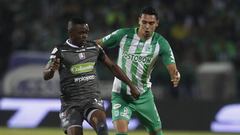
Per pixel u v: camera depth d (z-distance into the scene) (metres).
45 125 50.16
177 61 58.81
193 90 57.16
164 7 61.62
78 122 24.28
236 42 61.62
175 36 60.50
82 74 24.75
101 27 61.06
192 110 49.09
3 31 63.00
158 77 57.88
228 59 60.41
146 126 28.22
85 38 24.77
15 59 58.34
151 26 26.47
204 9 62.59
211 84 54.53
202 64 58.41
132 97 27.12
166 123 49.16
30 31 62.72
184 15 61.94
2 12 63.94
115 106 27.28
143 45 27.05
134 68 27.14
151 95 27.80
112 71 25.62
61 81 24.92
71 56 24.69
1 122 50.62
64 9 61.94
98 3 62.38
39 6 63.88
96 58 25.11
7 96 51.22
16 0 64.19
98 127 23.56
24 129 49.47
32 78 55.94
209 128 48.75
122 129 26.53
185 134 47.28
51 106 50.53
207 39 61.12
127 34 27.27
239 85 57.75
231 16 62.66
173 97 57.16
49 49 60.94
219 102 49.03
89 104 24.56
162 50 27.14
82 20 24.67
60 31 61.50
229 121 48.62
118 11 61.19
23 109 50.75
